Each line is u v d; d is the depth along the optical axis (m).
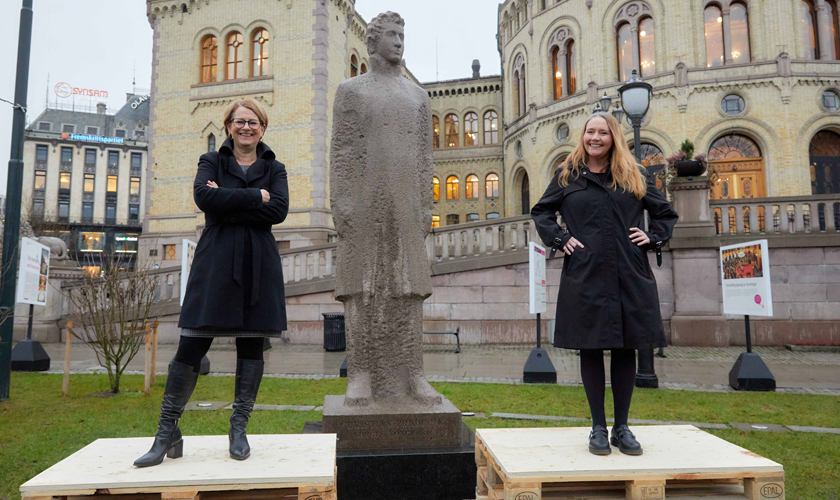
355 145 4.16
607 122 3.04
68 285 15.28
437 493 3.51
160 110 26.81
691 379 8.59
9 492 3.61
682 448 2.83
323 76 24.86
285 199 2.98
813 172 24.69
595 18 27.75
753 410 6.14
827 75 24.39
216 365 10.58
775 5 25.03
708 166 14.02
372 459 3.51
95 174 65.88
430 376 8.84
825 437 4.96
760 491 2.49
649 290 2.81
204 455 2.76
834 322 12.80
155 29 27.30
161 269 15.32
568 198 3.02
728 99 25.22
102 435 5.03
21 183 7.42
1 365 6.94
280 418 5.54
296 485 2.38
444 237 14.40
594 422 2.83
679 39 25.75
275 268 2.91
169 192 26.36
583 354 2.95
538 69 31.03
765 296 7.56
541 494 2.60
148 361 7.23
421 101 4.32
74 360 11.32
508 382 8.23
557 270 13.86
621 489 2.67
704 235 13.41
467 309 14.04
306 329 14.70
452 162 40.59
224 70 26.25
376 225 4.07
